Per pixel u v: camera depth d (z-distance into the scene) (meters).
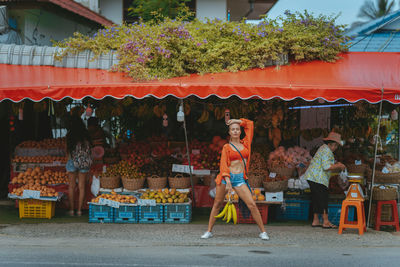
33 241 6.95
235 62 8.67
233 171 6.93
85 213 9.30
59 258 5.95
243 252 6.37
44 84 7.54
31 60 8.94
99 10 15.27
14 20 10.88
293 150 9.62
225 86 7.32
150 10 14.32
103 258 5.96
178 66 8.22
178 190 8.95
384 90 7.36
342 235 7.48
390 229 8.28
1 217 8.82
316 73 8.31
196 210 9.48
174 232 7.55
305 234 7.50
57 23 12.52
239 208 8.36
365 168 9.06
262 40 8.88
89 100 10.40
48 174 9.63
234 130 6.79
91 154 9.12
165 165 9.20
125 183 8.84
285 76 8.11
